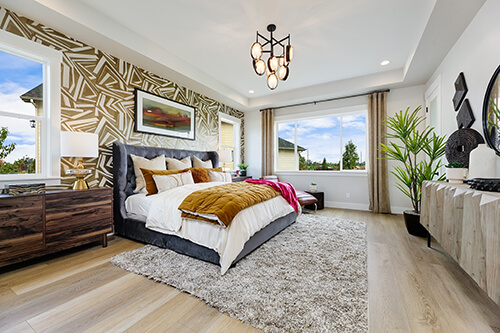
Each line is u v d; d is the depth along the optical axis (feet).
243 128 20.08
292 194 10.81
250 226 7.15
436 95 11.12
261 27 8.87
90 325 4.17
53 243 6.77
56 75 8.05
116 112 10.09
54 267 6.50
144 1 7.46
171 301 4.94
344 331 3.98
